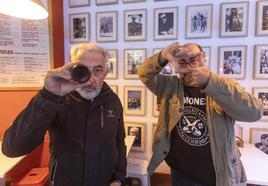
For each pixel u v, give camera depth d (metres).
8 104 2.01
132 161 2.21
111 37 2.28
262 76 1.97
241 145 1.87
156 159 1.28
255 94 2.00
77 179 0.99
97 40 2.32
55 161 1.00
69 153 0.98
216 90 0.96
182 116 1.21
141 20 2.19
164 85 1.33
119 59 2.29
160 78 1.35
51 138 1.02
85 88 0.98
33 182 1.61
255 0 1.93
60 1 2.24
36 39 2.06
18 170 1.64
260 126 2.02
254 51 1.97
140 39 2.21
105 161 1.06
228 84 0.99
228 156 1.08
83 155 0.99
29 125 0.71
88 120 1.01
